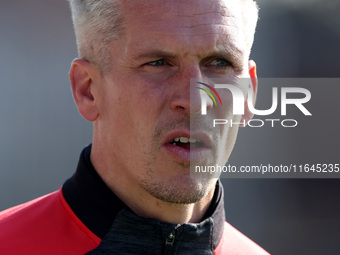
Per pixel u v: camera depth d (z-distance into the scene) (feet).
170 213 19.25
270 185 64.49
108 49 18.83
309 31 67.82
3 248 19.62
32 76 59.67
